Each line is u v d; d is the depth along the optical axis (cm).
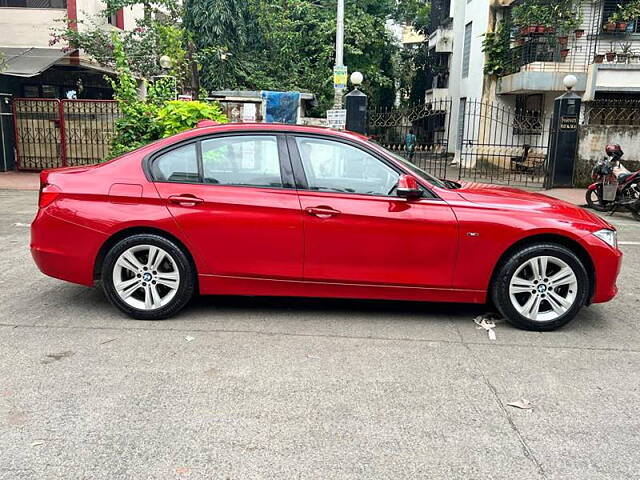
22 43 1794
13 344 425
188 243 466
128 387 360
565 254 462
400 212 459
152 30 1841
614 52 1772
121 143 980
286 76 2175
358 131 1452
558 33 1850
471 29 2403
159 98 1076
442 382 377
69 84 1938
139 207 466
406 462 288
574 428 324
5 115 1669
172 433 309
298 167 473
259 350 422
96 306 514
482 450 300
